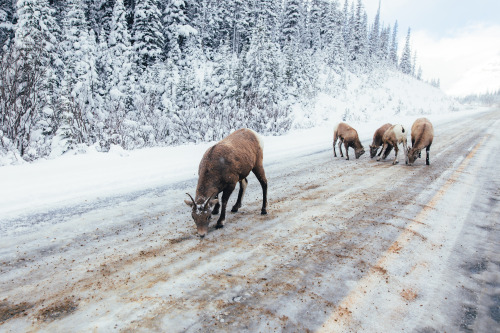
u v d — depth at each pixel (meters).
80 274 3.76
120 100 18.00
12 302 3.23
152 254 4.27
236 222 5.46
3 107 11.92
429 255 4.16
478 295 3.34
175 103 18.66
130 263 4.02
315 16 58.62
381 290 3.41
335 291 3.39
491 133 17.67
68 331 2.81
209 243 4.61
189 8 44.31
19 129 12.26
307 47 58.19
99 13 36.22
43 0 20.61
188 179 8.12
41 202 6.18
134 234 4.91
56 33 22.50
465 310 3.11
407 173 8.80
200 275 3.72
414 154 9.62
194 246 4.51
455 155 11.20
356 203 6.29
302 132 19.28
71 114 12.34
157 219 5.54
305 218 5.55
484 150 12.08
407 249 4.31
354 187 7.48
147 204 6.28
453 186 7.31
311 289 3.42
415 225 5.10
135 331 2.80
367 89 46.78
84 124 13.78
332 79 42.56
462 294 3.36
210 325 2.87
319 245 4.48
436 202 6.21
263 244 4.55
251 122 17.95
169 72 20.61
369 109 36.94
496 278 3.65
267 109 19.08
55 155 11.40
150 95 19.27
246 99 21.78
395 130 10.04
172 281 3.60
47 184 7.18
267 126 17.89
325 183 7.90
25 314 3.04
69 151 11.59
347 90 42.97
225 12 51.12
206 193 4.85
